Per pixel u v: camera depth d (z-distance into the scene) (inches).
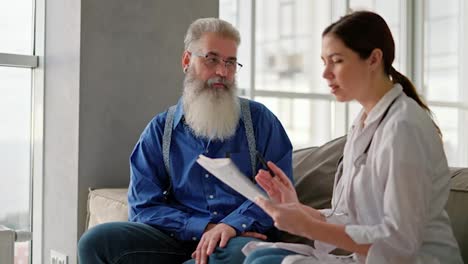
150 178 82.6
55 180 110.8
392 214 50.1
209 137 80.8
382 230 50.2
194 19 116.6
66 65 106.8
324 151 90.6
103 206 96.8
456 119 188.4
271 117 84.2
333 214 60.9
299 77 148.7
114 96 106.9
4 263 86.0
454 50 188.7
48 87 113.2
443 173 54.7
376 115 55.7
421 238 50.9
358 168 56.9
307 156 91.3
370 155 55.4
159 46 112.1
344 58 55.2
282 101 144.2
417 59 179.5
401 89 56.5
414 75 179.9
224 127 80.2
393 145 51.4
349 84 55.6
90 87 104.1
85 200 104.3
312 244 76.0
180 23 114.7
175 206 82.0
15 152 116.7
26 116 117.6
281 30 144.9
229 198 79.5
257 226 74.9
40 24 115.3
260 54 140.3
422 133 52.4
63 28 107.9
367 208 55.2
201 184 80.9
